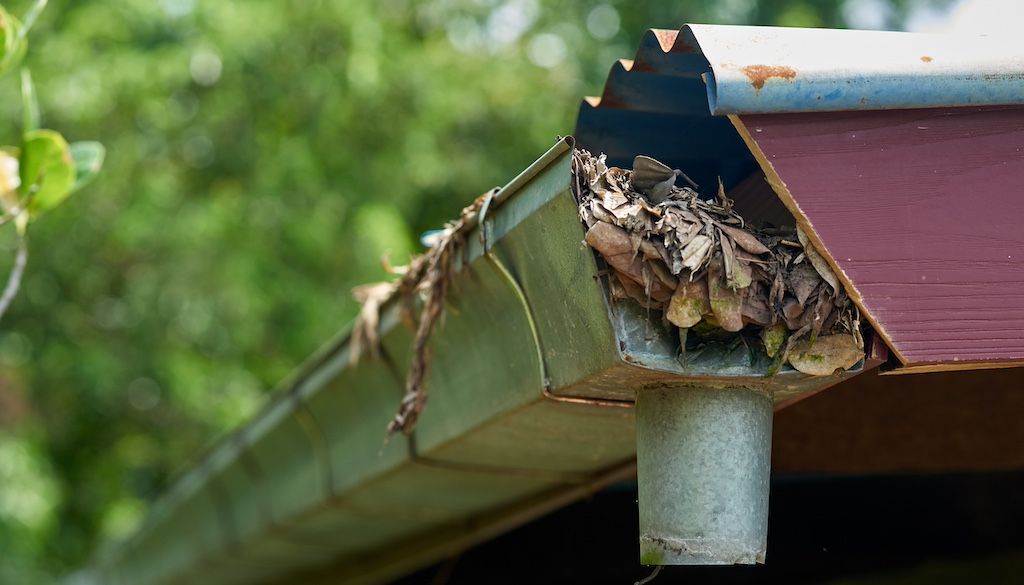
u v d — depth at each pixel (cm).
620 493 616
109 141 1468
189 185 1540
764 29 275
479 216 323
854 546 600
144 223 1429
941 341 268
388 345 439
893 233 267
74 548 1669
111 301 1559
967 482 579
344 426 519
